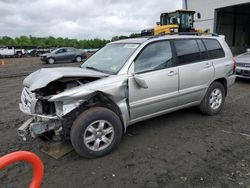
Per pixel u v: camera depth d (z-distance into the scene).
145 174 3.26
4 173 3.36
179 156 3.71
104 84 3.63
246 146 3.99
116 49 4.61
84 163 3.57
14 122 5.43
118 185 3.04
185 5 25.92
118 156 3.75
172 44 4.61
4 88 9.86
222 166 3.39
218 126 4.87
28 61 27.78
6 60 30.25
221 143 4.12
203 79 5.00
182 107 4.86
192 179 3.11
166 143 4.15
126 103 3.92
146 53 4.21
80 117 3.49
